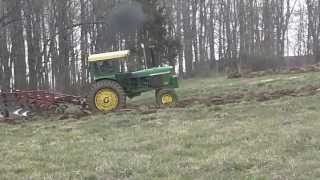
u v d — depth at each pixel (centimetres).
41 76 4841
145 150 1134
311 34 6862
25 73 4966
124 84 2033
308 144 1062
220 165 934
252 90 2416
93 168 975
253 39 6612
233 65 6172
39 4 4656
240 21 6681
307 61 6744
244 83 2808
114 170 942
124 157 1055
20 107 2088
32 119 1845
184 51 6425
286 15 7100
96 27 5444
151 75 2050
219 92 2531
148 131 1377
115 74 2020
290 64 6397
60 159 1073
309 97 1778
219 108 1695
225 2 6862
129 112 1778
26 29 4869
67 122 1669
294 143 1082
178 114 1639
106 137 1337
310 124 1301
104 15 5100
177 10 6494
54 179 898
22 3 4469
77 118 1766
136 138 1285
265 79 2931
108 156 1075
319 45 6731
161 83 2056
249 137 1195
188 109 1716
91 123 1594
